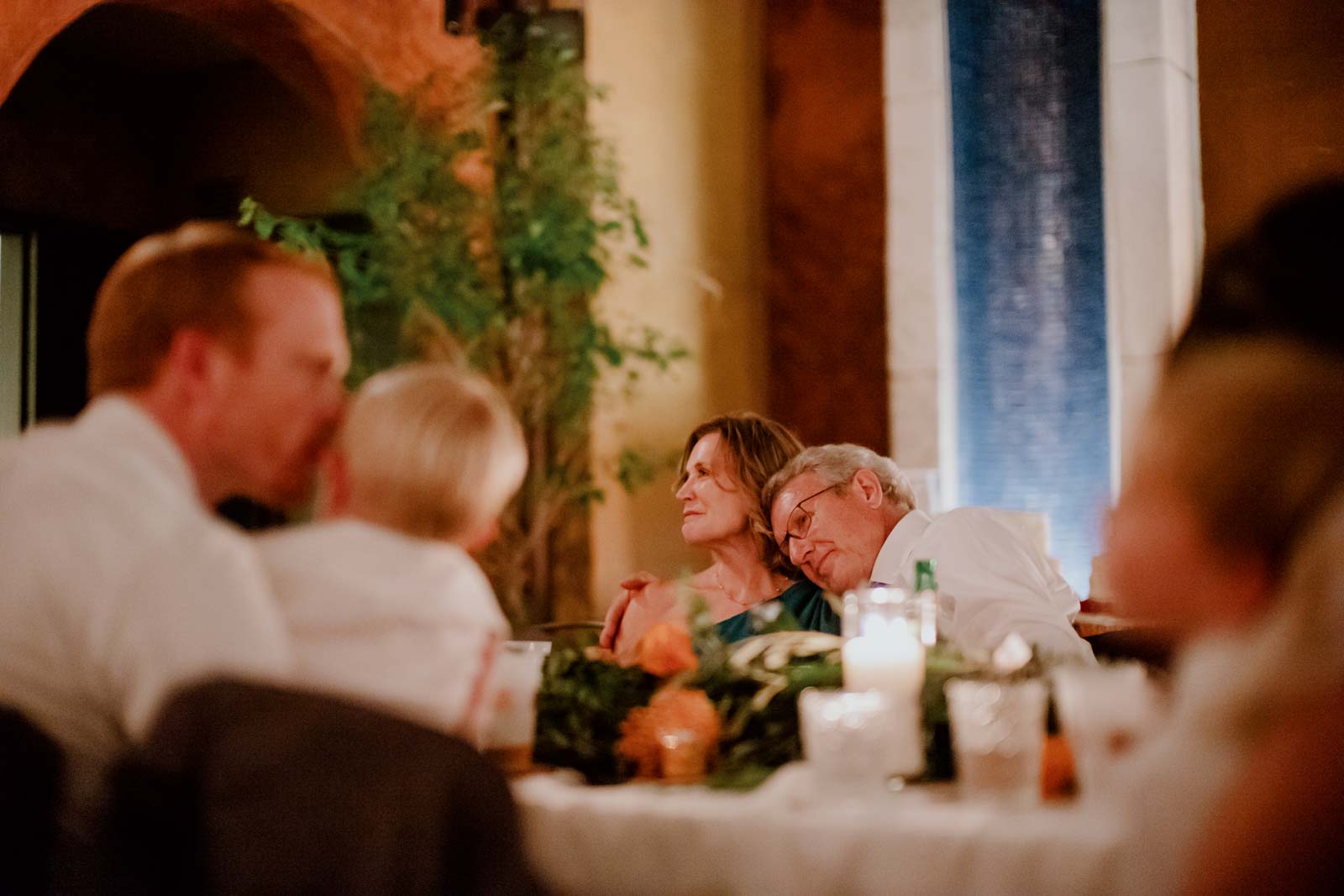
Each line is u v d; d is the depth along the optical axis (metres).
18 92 5.21
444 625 1.37
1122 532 0.95
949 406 5.04
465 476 1.42
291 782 1.01
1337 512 0.87
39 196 5.27
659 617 2.48
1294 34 4.70
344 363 1.54
